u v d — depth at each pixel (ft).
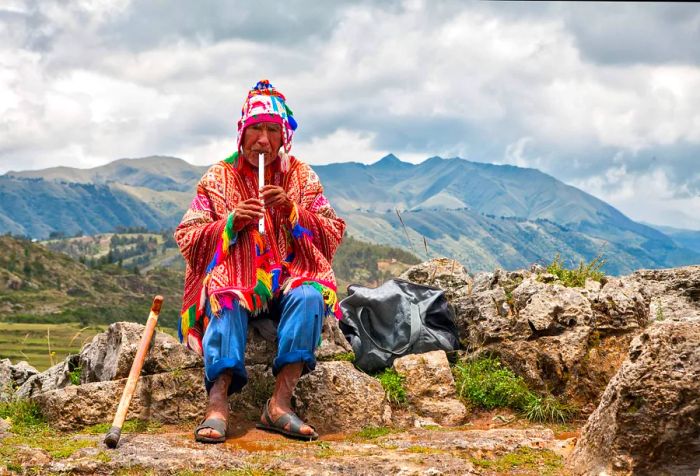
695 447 14.47
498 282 27.96
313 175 22.17
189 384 21.36
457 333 26.30
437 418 22.82
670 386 14.51
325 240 21.20
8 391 25.75
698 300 27.66
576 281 27.09
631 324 24.08
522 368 24.27
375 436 20.29
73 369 26.27
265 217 20.86
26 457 16.35
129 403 19.38
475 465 16.65
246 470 16.02
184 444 18.35
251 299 19.85
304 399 21.35
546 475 15.98
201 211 20.85
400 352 24.70
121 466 16.11
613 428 14.98
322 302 20.39
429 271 29.78
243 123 21.17
